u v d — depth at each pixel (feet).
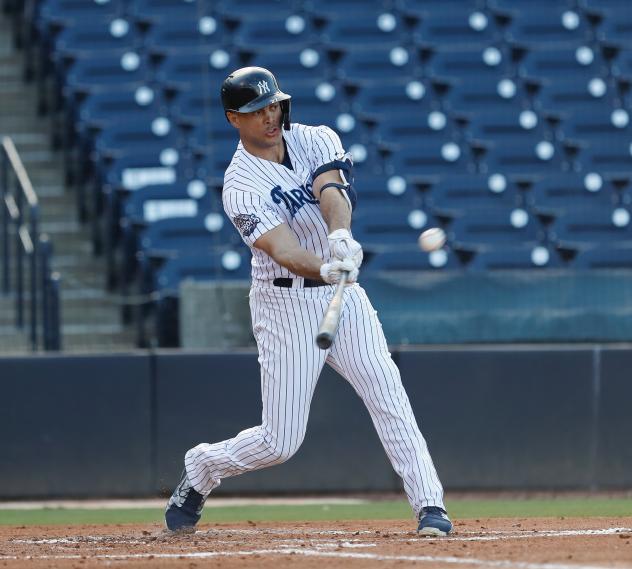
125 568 41.88
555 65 159.74
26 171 152.25
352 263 45.93
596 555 42.73
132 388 100.63
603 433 99.66
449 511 84.12
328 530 59.26
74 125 151.23
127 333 127.65
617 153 148.77
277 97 48.83
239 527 62.95
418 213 134.00
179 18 163.02
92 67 155.94
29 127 159.02
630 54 160.97
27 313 126.93
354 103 153.28
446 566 40.04
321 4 167.43
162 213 135.44
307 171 49.90
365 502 96.94
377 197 139.54
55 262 138.51
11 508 95.81
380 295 111.65
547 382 99.91
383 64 158.61
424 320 111.45
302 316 50.21
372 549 46.44
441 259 129.08
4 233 121.80
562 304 111.96
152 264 126.52
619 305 111.86
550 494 99.30
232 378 100.22
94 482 100.17
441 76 158.71
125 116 150.71
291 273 49.93
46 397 100.63
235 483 100.27
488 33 164.25
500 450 99.30
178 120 147.33
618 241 135.64
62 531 63.93
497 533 53.98
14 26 167.63
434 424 99.19
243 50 156.46
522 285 112.06
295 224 50.01
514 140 150.20
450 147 146.41
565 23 165.07
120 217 136.77
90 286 133.80
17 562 45.03
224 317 112.78
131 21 161.79
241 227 49.34
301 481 99.91
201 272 126.52
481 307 111.86
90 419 100.53
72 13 165.17
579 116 151.53
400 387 51.26
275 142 49.52
